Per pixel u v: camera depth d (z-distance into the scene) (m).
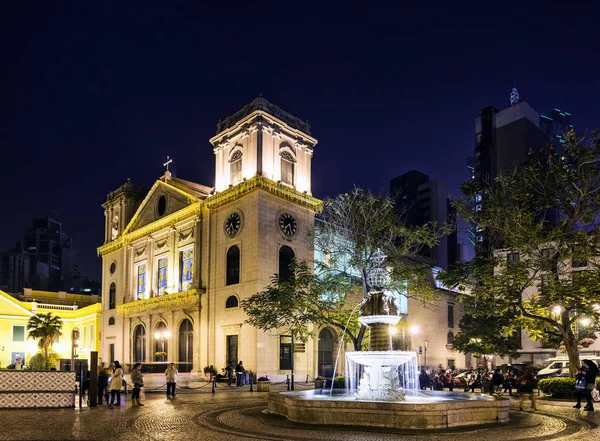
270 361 40.75
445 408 15.06
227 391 32.97
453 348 47.91
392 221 31.16
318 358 45.38
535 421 16.94
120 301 56.91
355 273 40.75
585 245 23.94
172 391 26.86
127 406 22.38
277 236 43.66
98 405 22.75
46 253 184.75
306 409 15.99
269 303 28.38
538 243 24.67
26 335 66.62
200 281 46.16
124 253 57.00
